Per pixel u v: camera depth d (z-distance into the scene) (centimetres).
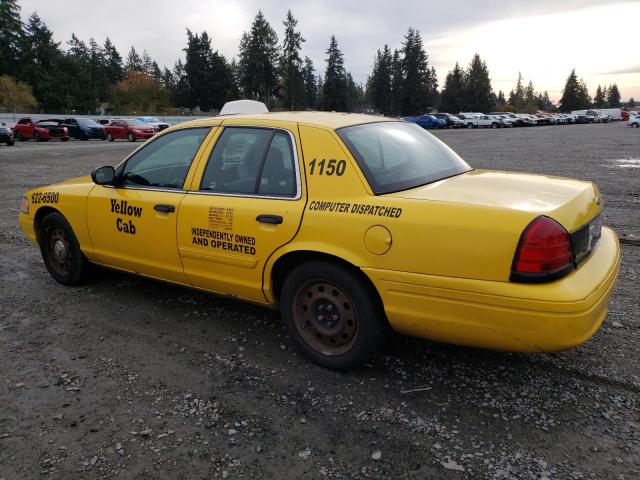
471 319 278
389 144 358
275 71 9269
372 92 11044
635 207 846
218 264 373
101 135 3359
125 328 412
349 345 333
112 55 11600
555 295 258
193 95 9188
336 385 326
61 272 509
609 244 338
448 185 327
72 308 453
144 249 419
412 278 289
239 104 820
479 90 10375
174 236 393
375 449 266
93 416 297
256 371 345
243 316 433
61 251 501
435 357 357
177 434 280
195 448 269
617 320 403
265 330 406
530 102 12744
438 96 11381
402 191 315
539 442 268
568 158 1709
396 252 293
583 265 290
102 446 271
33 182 1296
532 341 267
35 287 506
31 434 282
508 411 294
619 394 307
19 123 3325
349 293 319
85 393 320
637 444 264
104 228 446
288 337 393
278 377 337
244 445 271
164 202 396
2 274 546
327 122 350
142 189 420
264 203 345
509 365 343
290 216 330
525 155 1850
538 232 261
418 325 297
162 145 419
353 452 264
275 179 348
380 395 314
